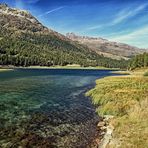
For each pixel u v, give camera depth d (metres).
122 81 78.88
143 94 47.88
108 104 41.62
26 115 36.28
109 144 23.72
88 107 44.88
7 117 34.38
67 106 45.22
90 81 102.38
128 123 29.02
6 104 43.72
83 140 26.67
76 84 87.56
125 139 23.62
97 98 49.62
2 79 99.06
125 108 38.62
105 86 65.38
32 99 50.88
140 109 32.47
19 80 96.62
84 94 61.16
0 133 27.28
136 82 71.38
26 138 26.31
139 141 22.55
